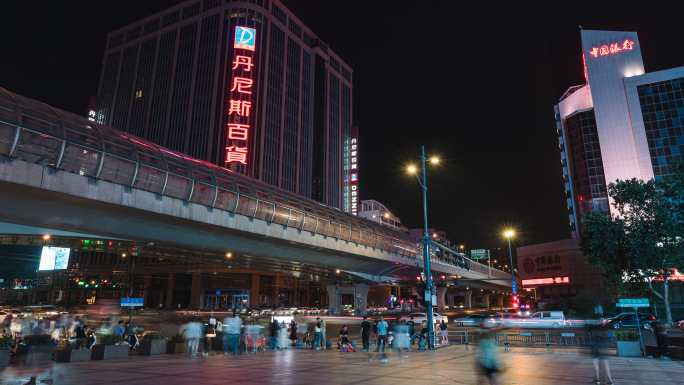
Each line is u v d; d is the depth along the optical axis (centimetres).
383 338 2200
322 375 1373
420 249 7850
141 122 13200
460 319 4656
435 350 2328
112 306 10906
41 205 3152
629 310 4844
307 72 15238
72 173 3009
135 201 3378
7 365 1565
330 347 2484
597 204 9669
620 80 9781
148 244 4400
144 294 11444
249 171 11744
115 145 3278
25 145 2747
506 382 1213
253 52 12731
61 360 1730
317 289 12631
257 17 13112
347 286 8881
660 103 9338
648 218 3509
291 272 7400
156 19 14175
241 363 1708
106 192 3198
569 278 8756
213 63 12525
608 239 3550
